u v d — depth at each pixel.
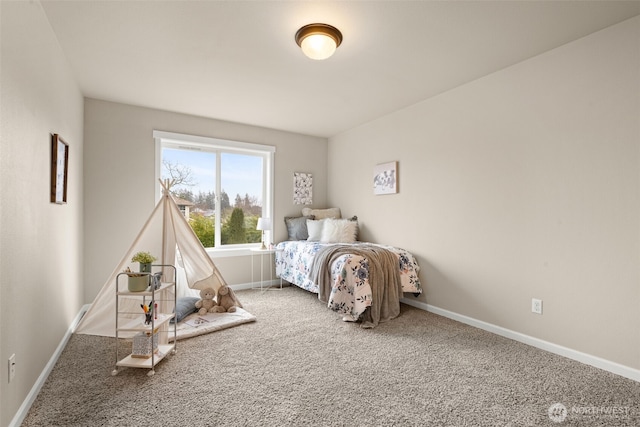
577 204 2.39
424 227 3.65
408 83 3.19
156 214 2.84
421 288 3.64
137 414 1.72
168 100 3.66
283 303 3.88
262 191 4.88
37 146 1.93
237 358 2.41
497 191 2.92
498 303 2.91
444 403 1.85
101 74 2.98
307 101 3.69
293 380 2.09
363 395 1.93
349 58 2.68
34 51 1.88
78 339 2.74
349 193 4.87
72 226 2.90
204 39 2.39
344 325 3.13
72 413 1.73
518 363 2.34
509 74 2.83
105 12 2.07
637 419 1.71
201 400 1.86
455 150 3.31
